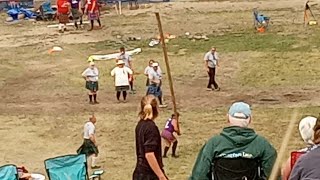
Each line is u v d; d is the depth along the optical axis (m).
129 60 29.45
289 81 29.67
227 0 57.34
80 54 37.72
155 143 8.44
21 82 31.42
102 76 31.78
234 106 6.64
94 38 42.56
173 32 43.50
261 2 55.50
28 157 20.28
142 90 28.95
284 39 39.28
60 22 45.50
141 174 8.49
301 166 5.66
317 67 31.95
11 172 14.85
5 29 47.38
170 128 19.12
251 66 32.75
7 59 37.00
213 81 28.69
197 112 25.14
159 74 26.11
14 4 54.75
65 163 15.48
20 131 23.36
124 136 22.16
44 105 27.11
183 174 17.67
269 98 26.91
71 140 22.12
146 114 8.55
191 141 21.09
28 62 36.06
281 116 23.83
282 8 51.94
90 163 18.73
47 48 39.81
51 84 30.77
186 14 51.06
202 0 57.66
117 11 53.78
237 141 6.43
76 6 46.84
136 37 42.12
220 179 6.42
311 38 39.28
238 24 45.62
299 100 26.33
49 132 23.16
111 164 18.98
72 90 29.53
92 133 18.50
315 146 5.82
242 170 6.39
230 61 34.03
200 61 34.47
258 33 41.75
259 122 23.14
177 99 27.31
